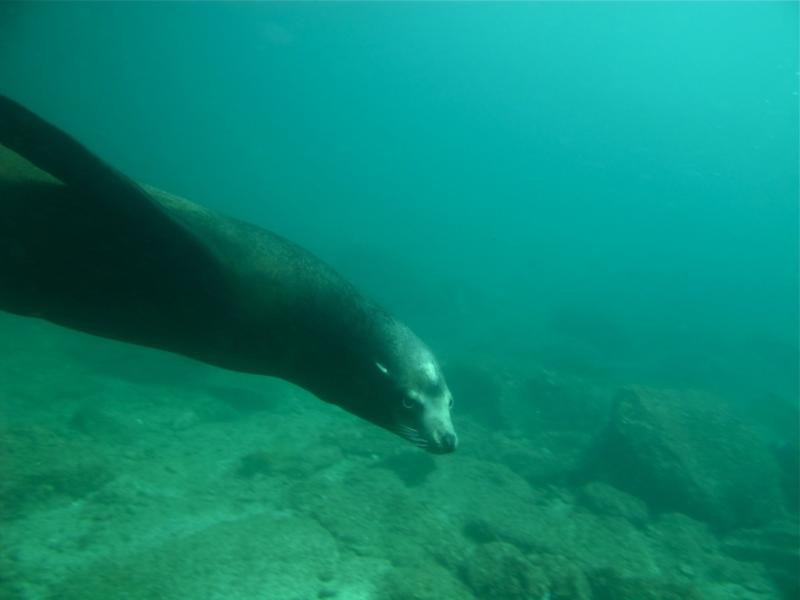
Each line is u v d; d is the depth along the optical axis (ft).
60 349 18.74
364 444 14.34
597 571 9.14
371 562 8.84
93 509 9.32
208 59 145.69
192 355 4.61
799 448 16.14
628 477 13.41
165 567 7.93
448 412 4.63
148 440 12.93
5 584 7.25
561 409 18.89
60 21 83.25
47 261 3.90
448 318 36.94
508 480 13.25
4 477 9.17
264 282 4.19
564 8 105.40
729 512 12.79
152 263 3.82
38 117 2.97
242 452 13.12
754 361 36.11
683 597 8.38
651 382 26.45
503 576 8.58
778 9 80.89
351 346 4.45
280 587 7.88
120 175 3.25
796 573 10.38
